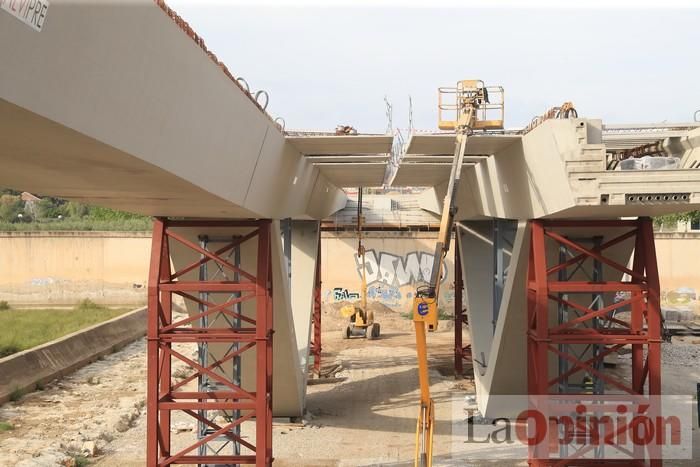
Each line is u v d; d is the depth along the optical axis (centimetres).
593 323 2255
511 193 2236
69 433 2619
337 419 2964
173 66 1116
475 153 2325
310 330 3434
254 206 1898
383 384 3675
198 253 2312
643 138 1948
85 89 873
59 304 6619
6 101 735
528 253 2177
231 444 2556
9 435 2589
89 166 1141
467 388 3562
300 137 2080
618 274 2280
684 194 1677
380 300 6244
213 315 2467
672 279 6028
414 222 6012
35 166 1141
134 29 946
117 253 6694
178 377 3838
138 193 1491
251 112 1620
